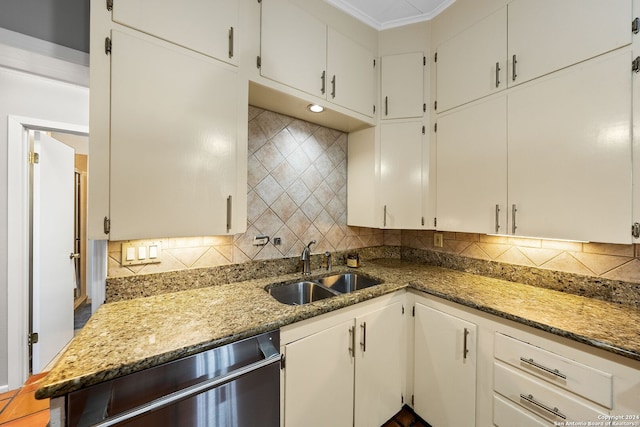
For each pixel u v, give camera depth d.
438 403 1.36
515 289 1.39
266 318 1.01
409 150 1.75
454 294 1.31
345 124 1.85
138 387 0.74
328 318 1.18
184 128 1.07
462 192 1.52
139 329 0.91
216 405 0.86
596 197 1.05
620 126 0.99
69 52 1.15
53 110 1.74
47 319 1.92
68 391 0.65
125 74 0.95
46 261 1.92
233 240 1.51
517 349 1.05
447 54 1.60
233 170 1.19
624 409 0.81
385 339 1.42
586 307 1.13
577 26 1.10
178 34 1.05
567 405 0.92
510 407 1.07
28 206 1.75
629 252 1.16
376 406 1.38
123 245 1.19
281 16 1.34
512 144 1.30
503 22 1.34
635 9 0.96
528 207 1.25
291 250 1.75
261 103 1.51
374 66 1.79
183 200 1.07
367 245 2.19
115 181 0.93
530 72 1.24
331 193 1.96
